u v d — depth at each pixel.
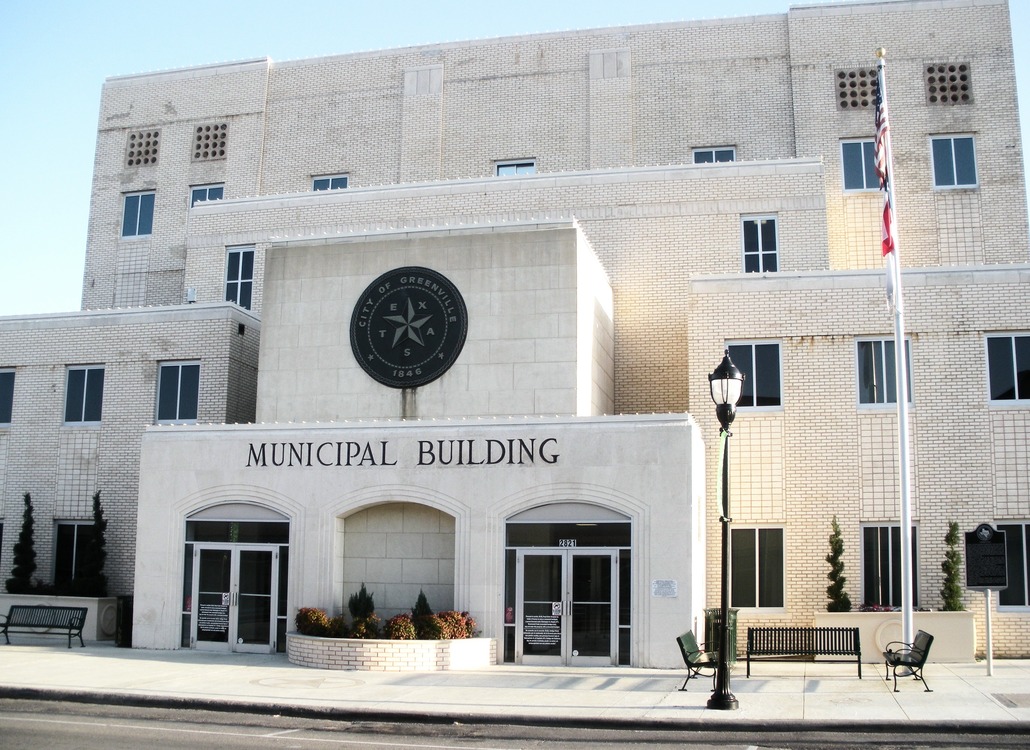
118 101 40.50
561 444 21.62
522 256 23.88
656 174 30.02
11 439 29.61
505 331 23.67
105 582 27.59
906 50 34.53
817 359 24.89
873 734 14.82
